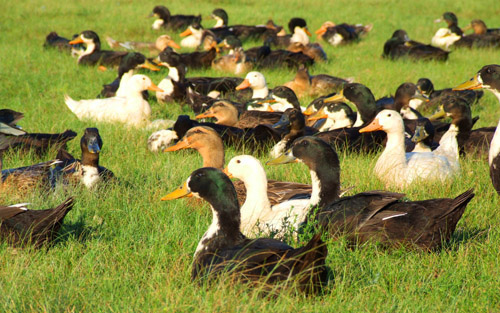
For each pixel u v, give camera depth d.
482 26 38.38
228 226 7.91
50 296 7.50
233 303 6.93
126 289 7.84
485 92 24.55
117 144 15.99
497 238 9.48
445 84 25.77
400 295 7.72
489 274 8.27
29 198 10.97
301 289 6.99
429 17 46.12
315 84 24.22
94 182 11.73
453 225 8.74
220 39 33.41
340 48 35.59
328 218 8.98
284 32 36.16
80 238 9.41
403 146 12.64
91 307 7.29
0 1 44.84
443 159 12.77
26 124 17.62
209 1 51.59
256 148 15.84
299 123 15.51
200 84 23.52
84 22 39.28
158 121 18.70
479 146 14.83
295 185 11.02
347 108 18.02
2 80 23.42
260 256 7.25
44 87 23.09
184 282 7.84
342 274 8.06
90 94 22.88
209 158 12.88
